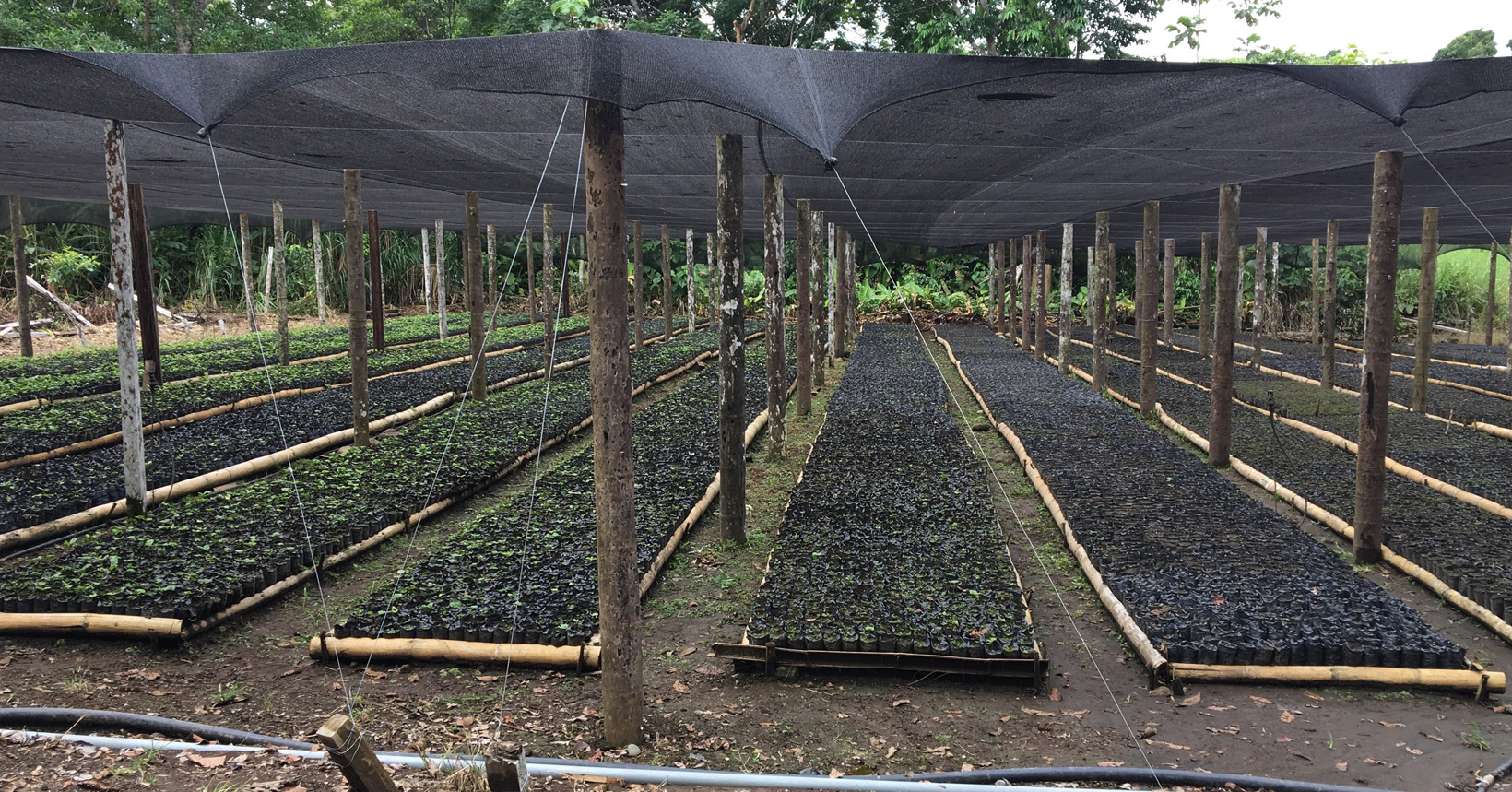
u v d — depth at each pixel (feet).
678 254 109.91
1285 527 24.04
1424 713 15.61
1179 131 18.79
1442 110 17.02
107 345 61.52
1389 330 21.90
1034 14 71.97
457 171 26.21
